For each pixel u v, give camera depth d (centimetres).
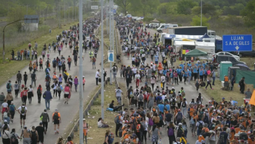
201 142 4462
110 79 9488
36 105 7081
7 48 16400
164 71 9644
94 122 6053
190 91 8950
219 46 14675
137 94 7025
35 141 4500
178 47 13825
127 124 4750
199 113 5459
